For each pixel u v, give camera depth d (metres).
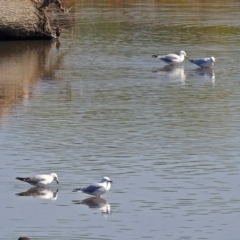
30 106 26.45
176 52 37.53
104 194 18.11
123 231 16.14
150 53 37.31
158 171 19.66
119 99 27.55
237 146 21.78
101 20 49.00
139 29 45.25
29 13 41.28
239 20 48.97
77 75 31.91
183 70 33.19
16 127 23.77
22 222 16.61
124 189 18.45
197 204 17.50
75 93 28.45
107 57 36.25
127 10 54.81
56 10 48.38
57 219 16.80
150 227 16.33
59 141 22.25
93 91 28.78
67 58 36.19
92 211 17.20
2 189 18.56
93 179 19.08
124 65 34.16
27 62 35.22
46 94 28.34
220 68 33.53
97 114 25.38
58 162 20.38
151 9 55.47
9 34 41.50
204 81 30.69
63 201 17.83
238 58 35.94
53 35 42.00
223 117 25.03
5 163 20.31
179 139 22.47
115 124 24.11
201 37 42.34
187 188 18.47
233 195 18.00
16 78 31.36
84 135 22.89
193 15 51.84
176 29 45.22
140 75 31.88
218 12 53.72
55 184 18.83
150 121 24.52
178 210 17.19
